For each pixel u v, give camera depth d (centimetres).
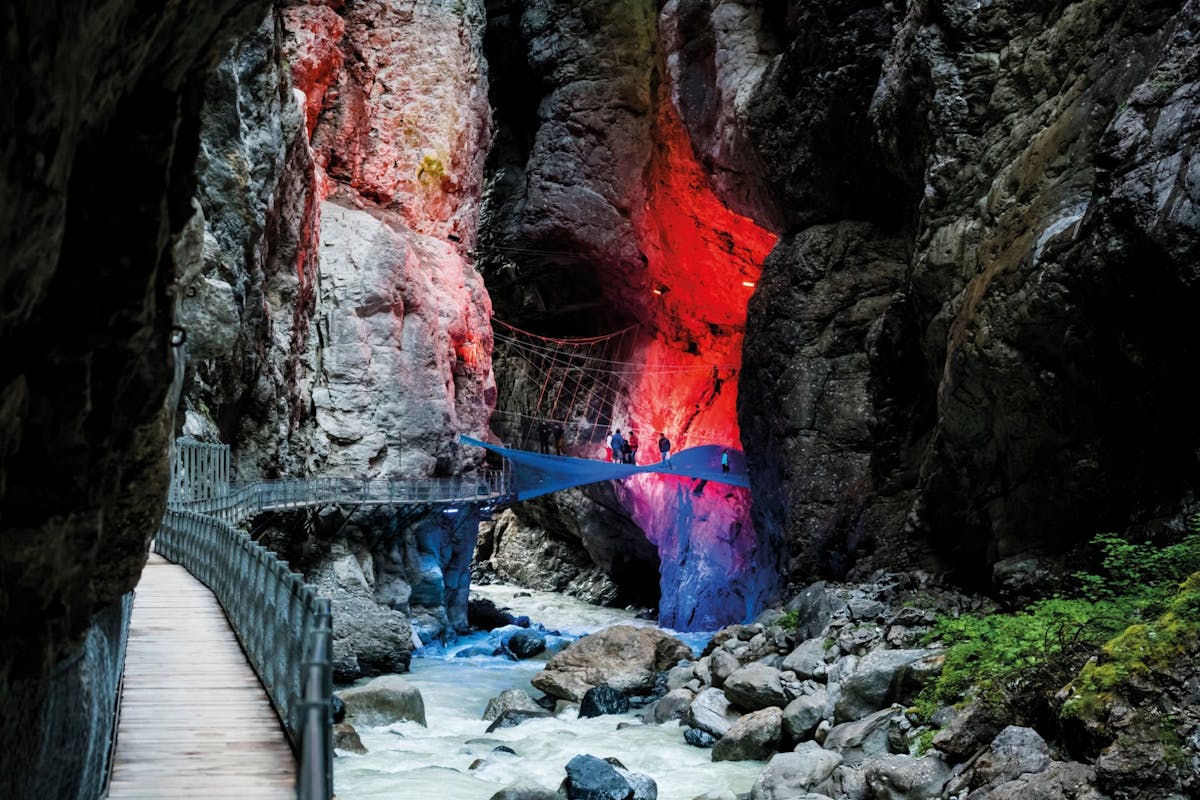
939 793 1195
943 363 1972
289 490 2894
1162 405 1367
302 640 782
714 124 3403
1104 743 1024
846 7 2548
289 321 3108
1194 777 949
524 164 4703
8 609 461
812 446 2617
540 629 3894
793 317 2736
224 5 506
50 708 536
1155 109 1362
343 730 1692
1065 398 1534
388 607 3170
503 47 4584
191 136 565
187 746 820
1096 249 1376
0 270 363
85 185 474
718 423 4184
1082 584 1523
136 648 1167
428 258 3912
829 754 1398
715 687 1945
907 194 2562
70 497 463
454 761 1648
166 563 1953
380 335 3559
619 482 4488
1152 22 1562
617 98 4181
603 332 4825
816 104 2672
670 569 4166
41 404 447
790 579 2609
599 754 1683
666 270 4247
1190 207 1247
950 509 1897
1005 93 1916
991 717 1221
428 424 3641
